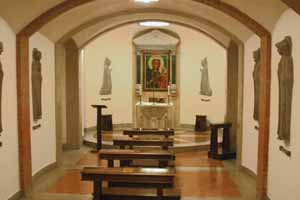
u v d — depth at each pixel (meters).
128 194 4.36
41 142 6.48
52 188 5.83
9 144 4.90
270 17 4.66
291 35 4.08
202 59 11.49
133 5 6.70
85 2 5.05
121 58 11.88
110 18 7.28
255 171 6.30
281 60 4.32
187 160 7.94
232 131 8.48
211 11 6.10
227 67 8.43
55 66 7.11
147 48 12.03
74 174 6.71
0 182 4.62
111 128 11.12
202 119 11.22
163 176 4.05
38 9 4.87
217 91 11.10
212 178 6.50
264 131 5.10
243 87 6.89
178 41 11.89
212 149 8.13
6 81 4.77
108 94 11.70
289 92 4.07
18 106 5.14
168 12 6.94
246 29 6.11
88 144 9.44
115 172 4.14
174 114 12.13
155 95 12.18
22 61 5.14
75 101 8.94
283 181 4.39
